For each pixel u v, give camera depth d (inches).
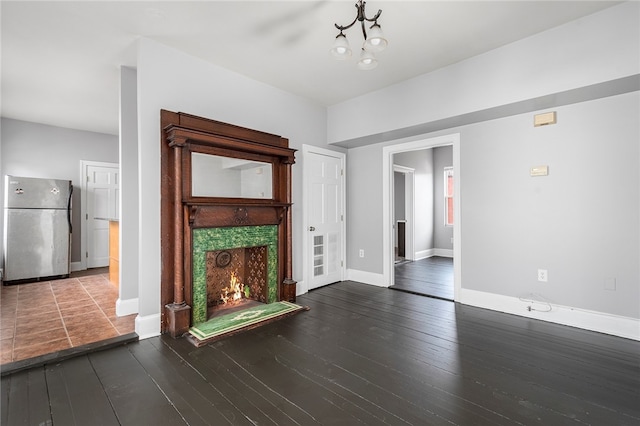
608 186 106.3
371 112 156.7
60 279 191.8
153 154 108.0
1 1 85.2
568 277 114.4
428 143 153.8
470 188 139.3
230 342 100.8
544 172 119.0
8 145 192.9
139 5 88.7
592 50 96.2
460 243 142.7
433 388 74.3
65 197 196.9
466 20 98.3
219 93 127.2
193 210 107.7
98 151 227.9
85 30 100.7
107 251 234.2
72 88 146.6
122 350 95.0
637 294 101.5
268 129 145.6
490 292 133.8
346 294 158.1
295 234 158.1
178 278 106.6
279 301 140.6
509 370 82.5
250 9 91.5
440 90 131.4
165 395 71.7
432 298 150.9
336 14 94.4
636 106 101.2
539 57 106.3
